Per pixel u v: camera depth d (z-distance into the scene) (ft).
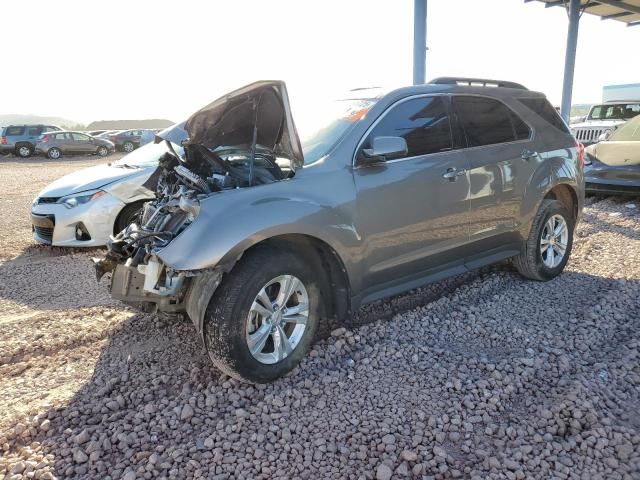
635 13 58.44
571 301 15.43
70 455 9.12
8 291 17.95
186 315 11.54
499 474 8.34
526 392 10.64
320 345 12.75
